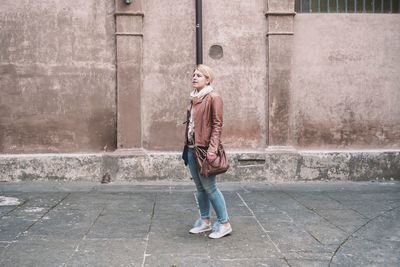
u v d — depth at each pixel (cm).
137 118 641
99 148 647
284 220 426
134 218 430
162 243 351
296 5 672
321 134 670
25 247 337
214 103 348
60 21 636
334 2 676
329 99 670
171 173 641
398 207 484
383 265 305
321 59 668
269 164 650
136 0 633
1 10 629
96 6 639
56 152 643
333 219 431
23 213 443
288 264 306
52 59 638
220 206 367
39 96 638
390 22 675
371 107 675
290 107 658
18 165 627
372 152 662
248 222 418
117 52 635
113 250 333
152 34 647
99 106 646
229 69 656
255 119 661
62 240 356
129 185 613
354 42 671
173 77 651
